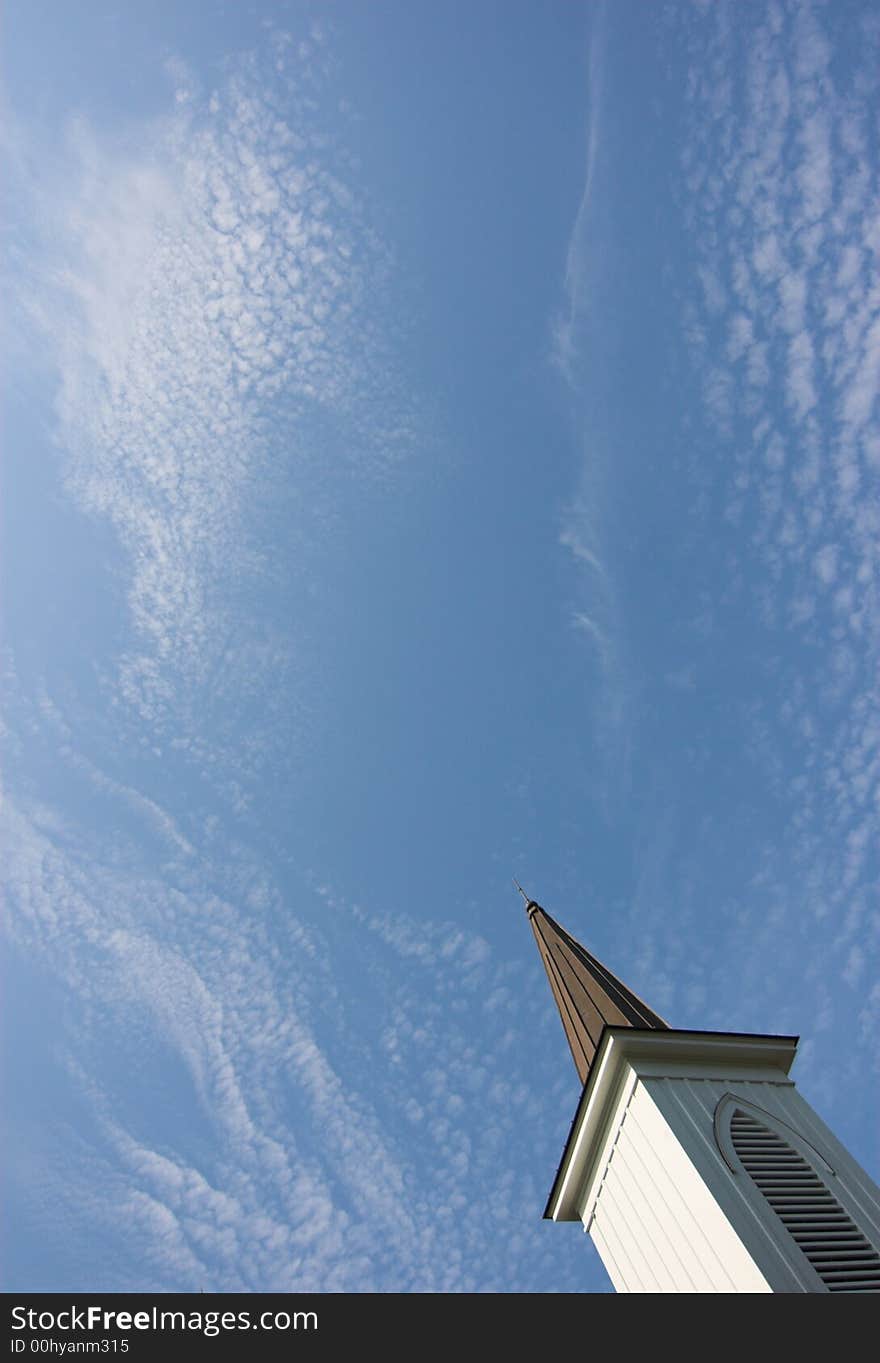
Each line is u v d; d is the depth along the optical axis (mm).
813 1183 22531
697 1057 26109
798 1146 23641
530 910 35562
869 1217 21828
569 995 30703
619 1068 25781
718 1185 21656
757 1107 24750
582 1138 26359
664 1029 26234
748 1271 19859
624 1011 28031
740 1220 20781
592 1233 26516
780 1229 20750
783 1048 26734
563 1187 27016
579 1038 29062
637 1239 24141
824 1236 20938
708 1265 21203
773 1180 22328
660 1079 25000
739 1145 23250
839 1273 20016
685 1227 22172
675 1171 22750
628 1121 24969
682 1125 23422
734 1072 26094
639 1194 24156
